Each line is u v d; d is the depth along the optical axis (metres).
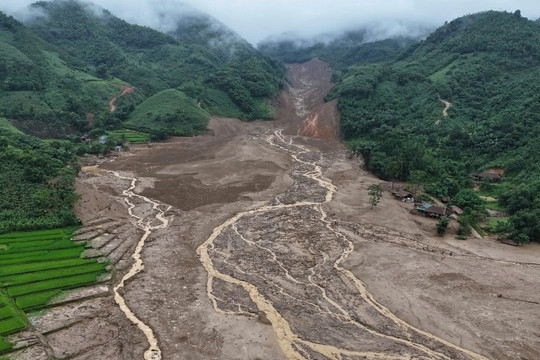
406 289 61.56
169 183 109.31
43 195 79.50
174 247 73.81
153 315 53.34
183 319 52.69
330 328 51.72
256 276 64.31
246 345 47.81
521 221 83.19
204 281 62.28
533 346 49.31
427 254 73.38
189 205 95.25
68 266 63.16
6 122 134.88
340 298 58.78
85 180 109.88
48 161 95.12
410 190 107.69
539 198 89.62
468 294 60.44
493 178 110.88
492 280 64.75
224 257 70.50
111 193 101.06
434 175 116.25
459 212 92.00
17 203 78.69
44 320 50.81
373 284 62.78
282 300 57.75
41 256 65.00
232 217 88.75
